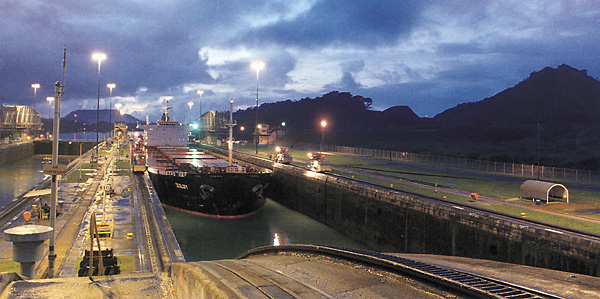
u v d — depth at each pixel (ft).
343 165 265.13
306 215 190.19
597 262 73.72
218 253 127.03
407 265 38.91
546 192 127.85
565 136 457.27
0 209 134.92
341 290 35.81
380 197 138.92
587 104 630.74
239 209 170.60
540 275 50.29
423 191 154.61
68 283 40.09
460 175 209.36
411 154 299.79
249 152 385.70
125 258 77.61
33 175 283.79
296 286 35.83
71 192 162.50
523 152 370.94
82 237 93.50
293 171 206.80
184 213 174.91
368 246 144.36
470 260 64.69
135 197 147.95
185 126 367.04
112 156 340.39
